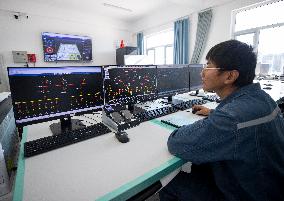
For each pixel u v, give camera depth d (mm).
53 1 5344
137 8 5949
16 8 5156
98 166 750
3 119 1906
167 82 1809
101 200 562
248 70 753
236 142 638
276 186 691
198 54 5125
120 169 726
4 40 5117
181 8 5480
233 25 4504
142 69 1546
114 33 7121
